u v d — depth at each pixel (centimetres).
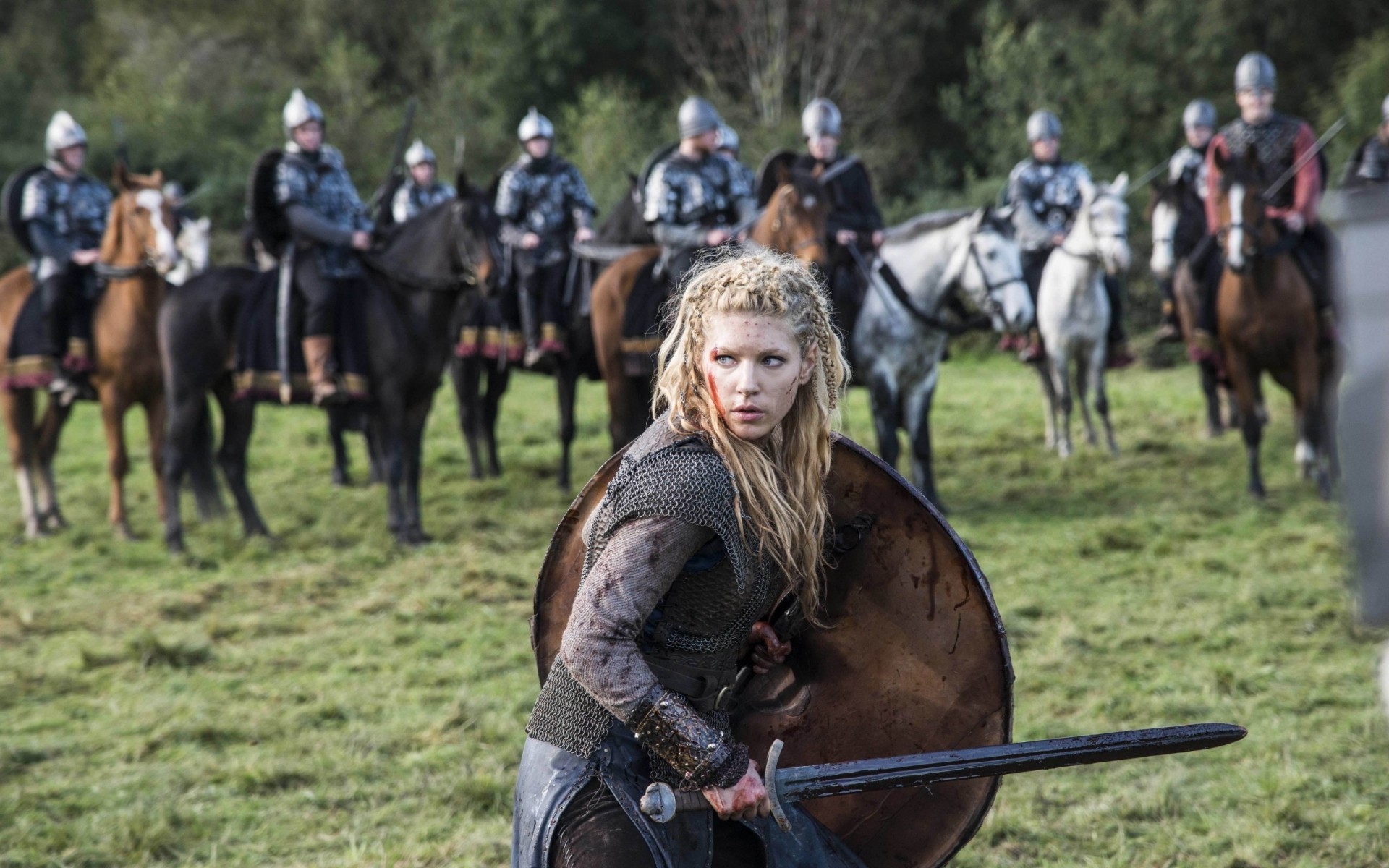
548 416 1416
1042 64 2652
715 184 891
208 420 940
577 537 250
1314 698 521
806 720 259
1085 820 421
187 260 1318
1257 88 939
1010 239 854
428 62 3372
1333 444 912
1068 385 1098
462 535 879
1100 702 524
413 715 542
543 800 222
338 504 995
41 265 903
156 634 645
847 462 245
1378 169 946
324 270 835
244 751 504
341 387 829
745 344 219
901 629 252
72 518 979
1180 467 1044
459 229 830
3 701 572
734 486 220
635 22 3397
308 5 3466
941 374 1728
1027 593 696
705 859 221
